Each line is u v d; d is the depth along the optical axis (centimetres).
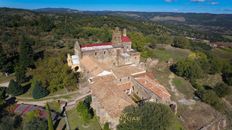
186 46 18175
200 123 6988
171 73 11081
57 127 5825
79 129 5734
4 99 7238
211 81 11612
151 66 11512
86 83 8256
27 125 5434
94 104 6462
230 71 12250
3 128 5600
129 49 10450
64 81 7912
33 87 8094
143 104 5644
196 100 8525
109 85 6769
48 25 15575
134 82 7594
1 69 9744
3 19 15762
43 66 8388
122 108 5556
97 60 9512
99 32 15800
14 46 11962
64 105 7062
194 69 10662
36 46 12812
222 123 7488
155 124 4941
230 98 10194
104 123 5794
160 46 17188
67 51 12094
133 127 4906
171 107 6900
